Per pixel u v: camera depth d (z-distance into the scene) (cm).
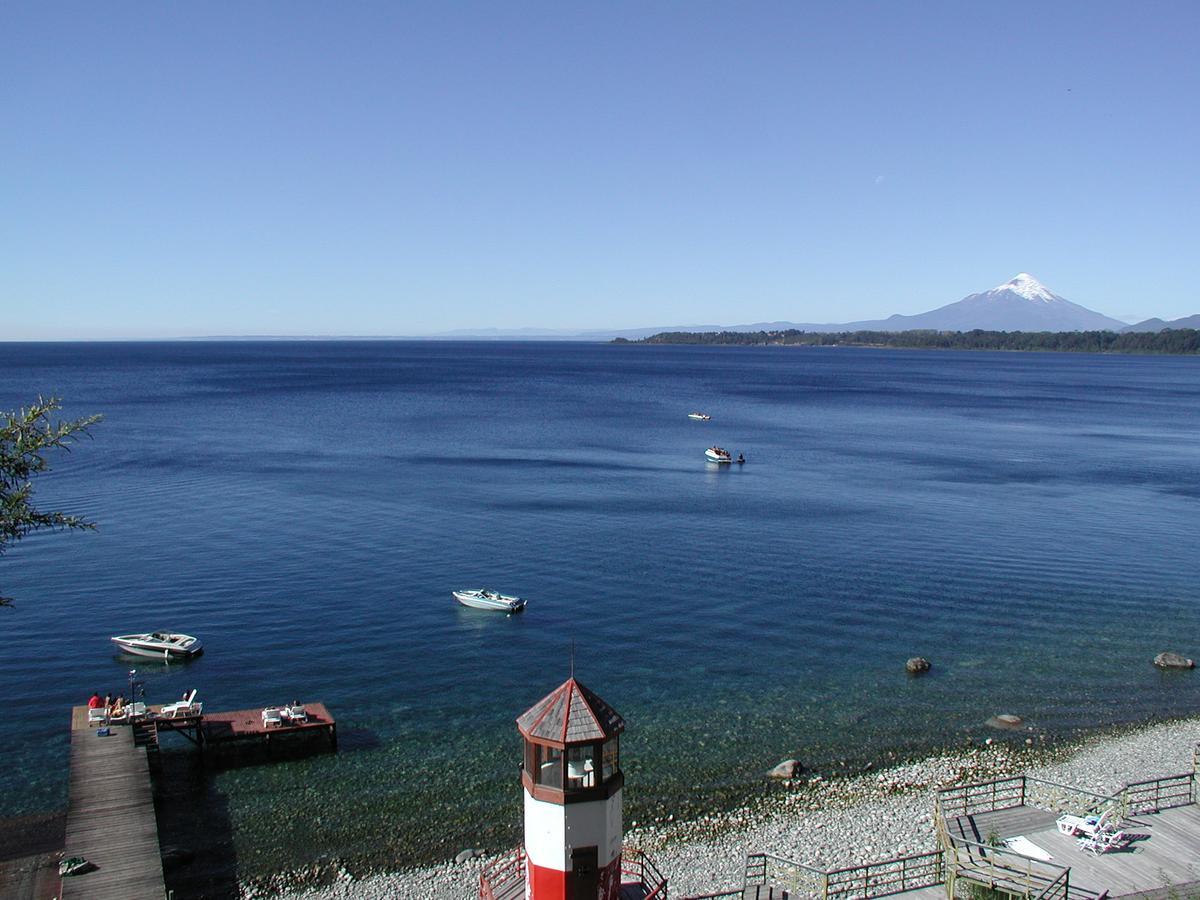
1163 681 5216
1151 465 12812
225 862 3441
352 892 3266
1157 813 3438
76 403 18888
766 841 3597
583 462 12288
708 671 5275
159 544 7581
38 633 5644
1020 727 4622
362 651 5469
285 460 11781
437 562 7262
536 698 4878
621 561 7406
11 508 2761
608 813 2300
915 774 4141
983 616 6256
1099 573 7294
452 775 4078
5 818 3638
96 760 3931
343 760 4206
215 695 4850
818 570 7262
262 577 6781
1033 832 3288
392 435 14575
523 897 2692
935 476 11706
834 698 4938
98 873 3159
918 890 3030
